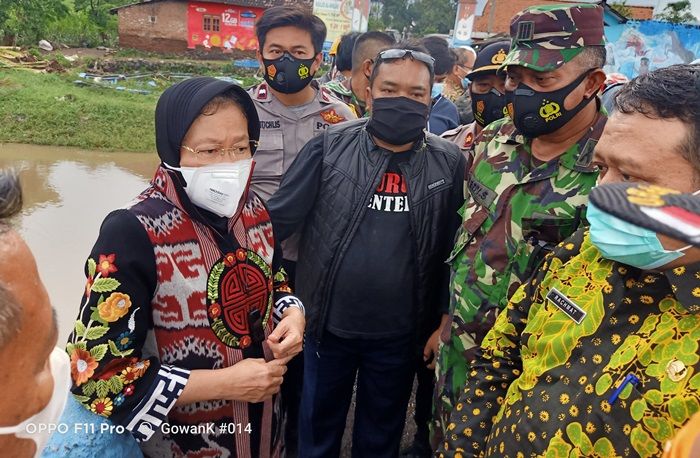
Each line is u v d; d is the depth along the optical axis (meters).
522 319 1.45
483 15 21.06
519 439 1.24
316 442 2.43
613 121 1.13
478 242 1.96
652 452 1.00
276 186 2.99
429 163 2.19
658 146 1.04
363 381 2.39
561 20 1.69
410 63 2.02
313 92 3.15
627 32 11.48
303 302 2.30
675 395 0.98
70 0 33.22
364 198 2.13
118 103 14.11
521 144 1.92
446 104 4.41
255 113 1.53
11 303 0.81
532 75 1.75
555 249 1.35
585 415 1.10
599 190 0.89
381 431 2.43
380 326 2.20
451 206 2.23
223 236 1.51
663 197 0.83
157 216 1.40
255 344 1.57
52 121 11.82
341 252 2.15
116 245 1.33
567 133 1.79
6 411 0.86
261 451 1.63
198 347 1.46
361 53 3.73
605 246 0.96
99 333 1.31
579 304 1.20
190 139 1.40
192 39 25.61
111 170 9.22
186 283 1.42
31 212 6.47
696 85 1.02
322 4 20.91
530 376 1.28
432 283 2.24
